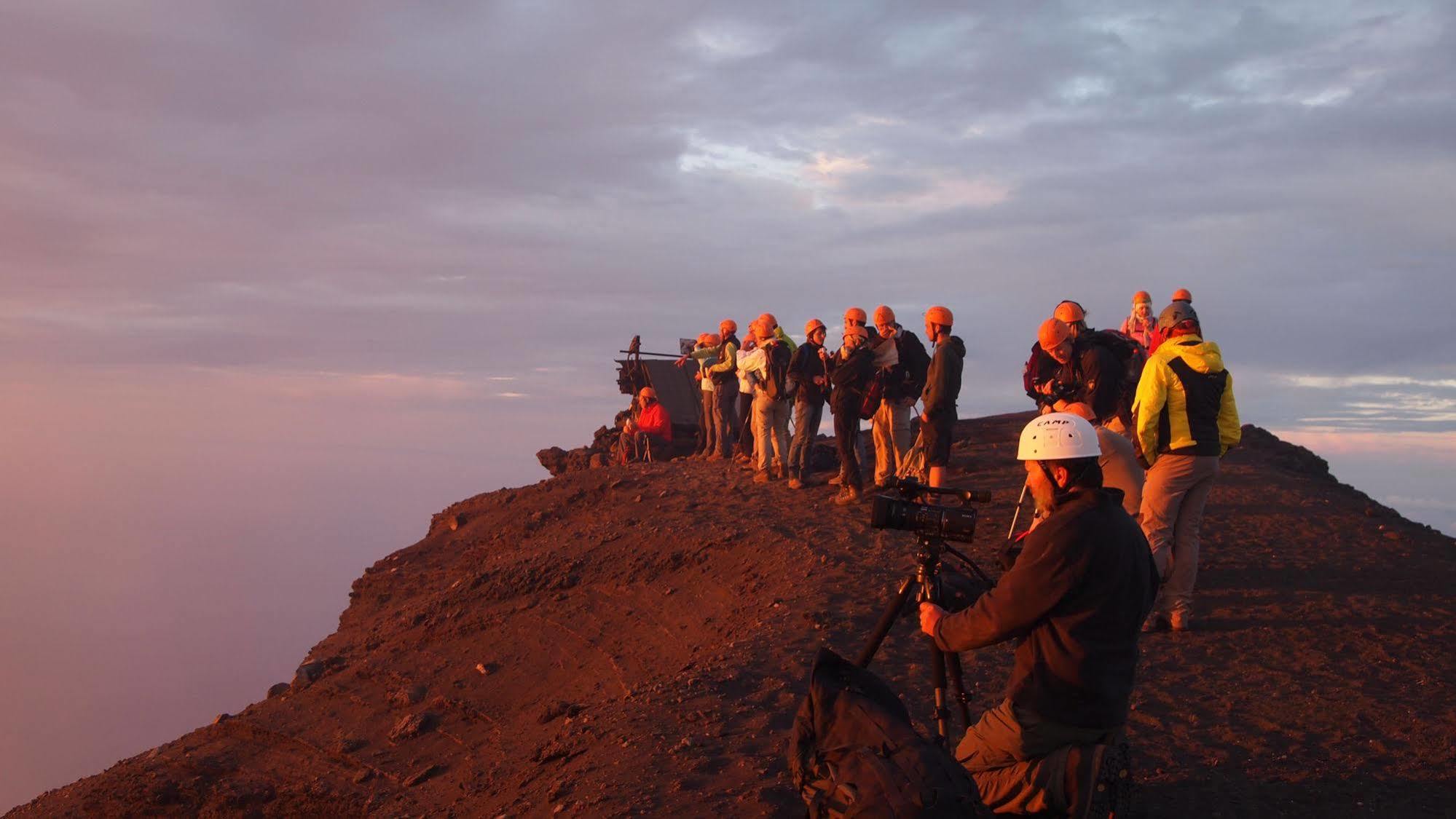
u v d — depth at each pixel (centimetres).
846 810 401
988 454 1759
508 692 1149
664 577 1274
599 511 1667
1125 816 403
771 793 541
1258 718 627
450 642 1304
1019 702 408
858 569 1061
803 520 1337
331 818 1052
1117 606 393
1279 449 1769
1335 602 873
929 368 1214
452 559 1841
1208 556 1040
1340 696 661
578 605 1275
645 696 764
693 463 1933
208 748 1258
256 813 1101
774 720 671
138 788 1177
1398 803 506
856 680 462
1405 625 810
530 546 1519
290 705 1288
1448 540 1117
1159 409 784
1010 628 401
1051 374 1094
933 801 388
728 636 1011
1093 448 401
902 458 1357
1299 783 531
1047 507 412
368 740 1151
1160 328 800
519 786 698
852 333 1380
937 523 450
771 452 1636
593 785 605
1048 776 401
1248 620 832
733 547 1259
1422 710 634
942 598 471
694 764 602
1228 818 493
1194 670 716
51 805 1245
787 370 1569
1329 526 1167
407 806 969
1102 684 394
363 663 1312
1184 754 573
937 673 466
